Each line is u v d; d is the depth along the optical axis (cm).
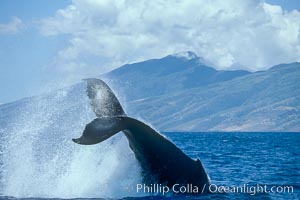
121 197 6041
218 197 6078
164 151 6038
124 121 5778
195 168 6275
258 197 6269
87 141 5281
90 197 6069
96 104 5925
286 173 9200
